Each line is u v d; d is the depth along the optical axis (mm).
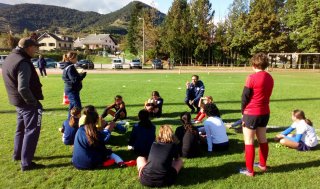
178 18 68312
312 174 5008
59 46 112500
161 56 70938
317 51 49656
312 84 21203
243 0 65250
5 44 68000
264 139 4980
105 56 82500
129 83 20406
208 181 4727
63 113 9812
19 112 5082
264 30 56812
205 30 65250
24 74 4664
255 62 4633
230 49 63406
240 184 4625
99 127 6422
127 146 6480
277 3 67938
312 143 6129
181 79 24250
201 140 6211
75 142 5152
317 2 47906
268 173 5047
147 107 9242
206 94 14906
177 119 9141
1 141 6656
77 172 5047
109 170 5137
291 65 54625
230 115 9844
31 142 5062
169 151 4523
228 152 6105
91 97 13609
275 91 16688
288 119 9156
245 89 4625
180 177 4891
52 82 20547
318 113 10234
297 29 52906
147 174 4453
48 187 4480
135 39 81125
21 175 4906
